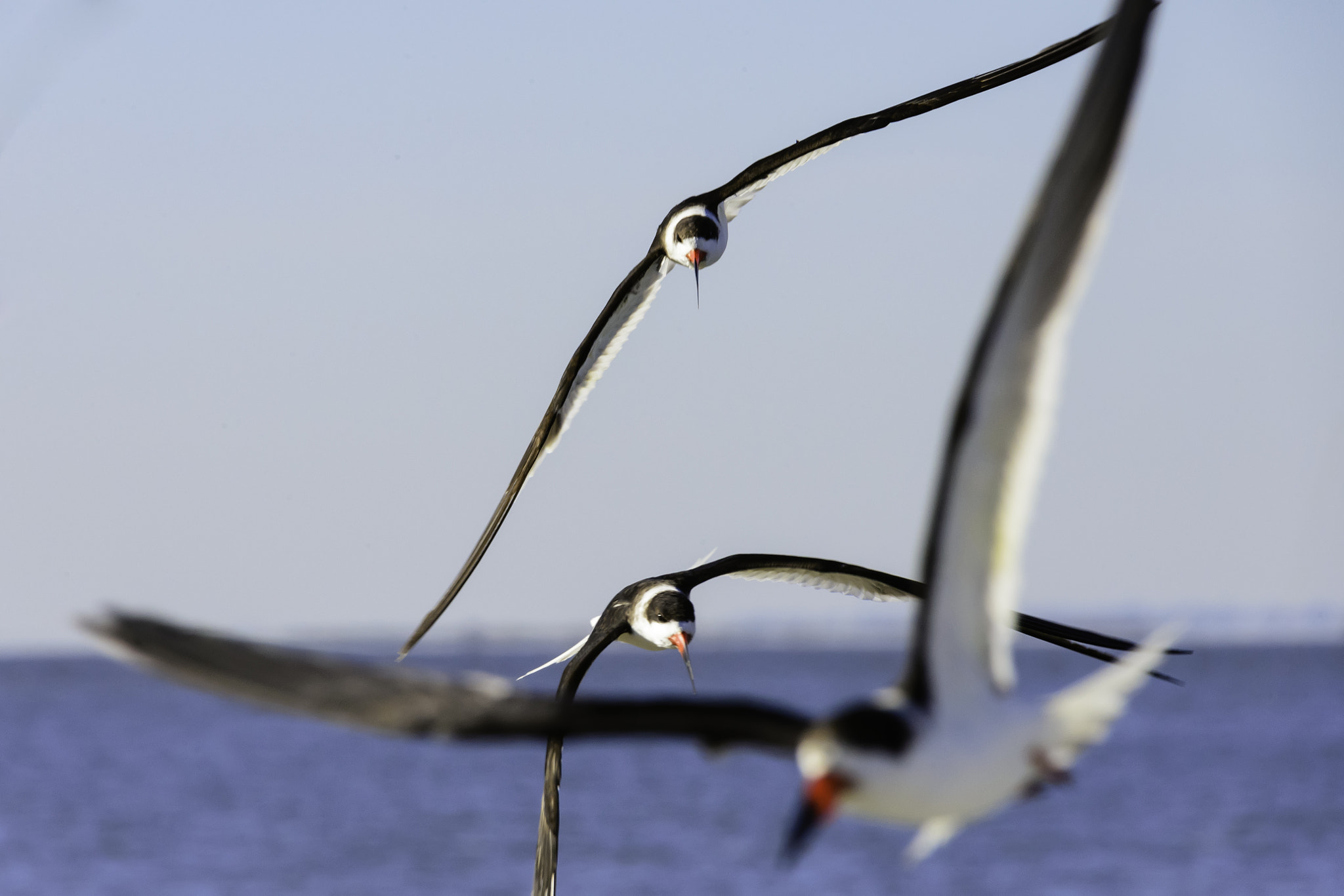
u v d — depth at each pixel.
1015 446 3.19
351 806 41.97
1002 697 3.31
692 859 32.91
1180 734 61.03
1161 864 31.72
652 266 11.87
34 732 69.88
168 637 2.88
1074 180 3.09
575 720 2.99
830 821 3.14
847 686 111.31
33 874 31.94
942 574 3.27
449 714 2.97
